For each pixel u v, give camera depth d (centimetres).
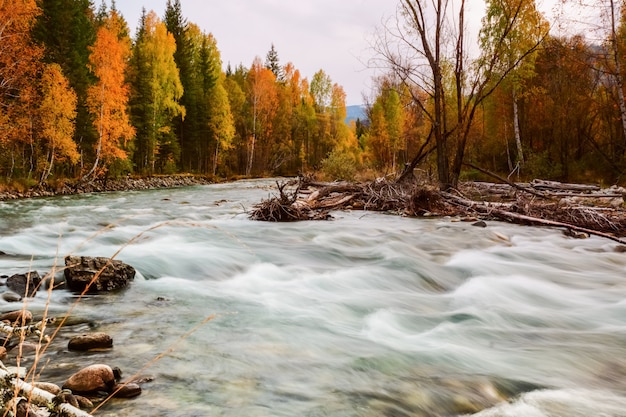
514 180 2948
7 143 2662
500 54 1888
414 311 562
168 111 4981
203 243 953
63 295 555
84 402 277
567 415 305
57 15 3619
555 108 3103
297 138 7494
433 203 1550
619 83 2148
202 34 6988
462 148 1839
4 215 1527
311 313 525
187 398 299
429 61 1803
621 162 2756
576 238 1109
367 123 6116
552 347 445
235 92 6506
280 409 292
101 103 3191
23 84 2509
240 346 404
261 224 1286
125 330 432
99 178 3331
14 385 215
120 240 973
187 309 516
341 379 347
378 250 917
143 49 4553
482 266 810
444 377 361
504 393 339
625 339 473
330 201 1695
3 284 567
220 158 5922
